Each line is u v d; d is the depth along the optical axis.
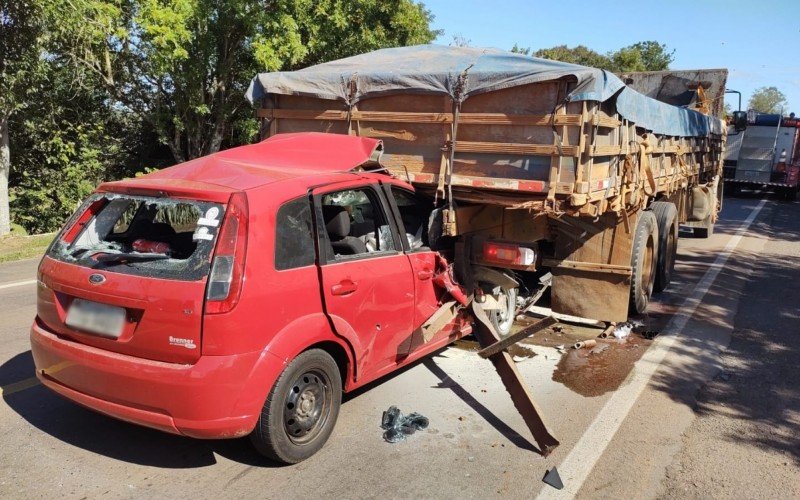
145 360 3.45
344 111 6.04
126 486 3.59
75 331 3.69
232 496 3.52
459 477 3.80
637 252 6.96
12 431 4.18
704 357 6.14
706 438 4.45
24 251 10.91
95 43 12.72
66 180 13.90
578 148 4.88
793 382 5.56
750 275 10.27
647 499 3.66
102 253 3.78
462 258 5.59
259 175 3.93
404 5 15.74
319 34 14.25
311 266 3.85
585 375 5.57
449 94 5.38
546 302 8.04
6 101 11.49
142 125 15.69
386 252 4.61
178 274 3.42
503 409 4.79
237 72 14.67
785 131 25.03
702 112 12.64
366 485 3.68
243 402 3.42
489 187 5.29
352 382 4.27
